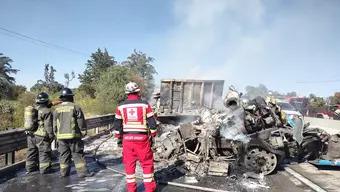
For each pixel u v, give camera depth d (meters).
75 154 7.88
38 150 8.36
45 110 8.15
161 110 15.26
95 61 53.47
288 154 9.27
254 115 9.10
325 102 41.69
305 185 7.57
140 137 6.44
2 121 16.52
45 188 6.96
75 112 7.88
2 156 11.32
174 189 7.05
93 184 7.29
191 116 14.76
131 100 6.56
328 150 9.16
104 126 17.27
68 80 45.06
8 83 38.03
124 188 6.99
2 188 6.94
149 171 6.51
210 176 8.23
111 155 10.69
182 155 9.08
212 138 8.88
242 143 8.69
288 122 10.28
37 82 47.09
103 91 29.16
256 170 8.57
